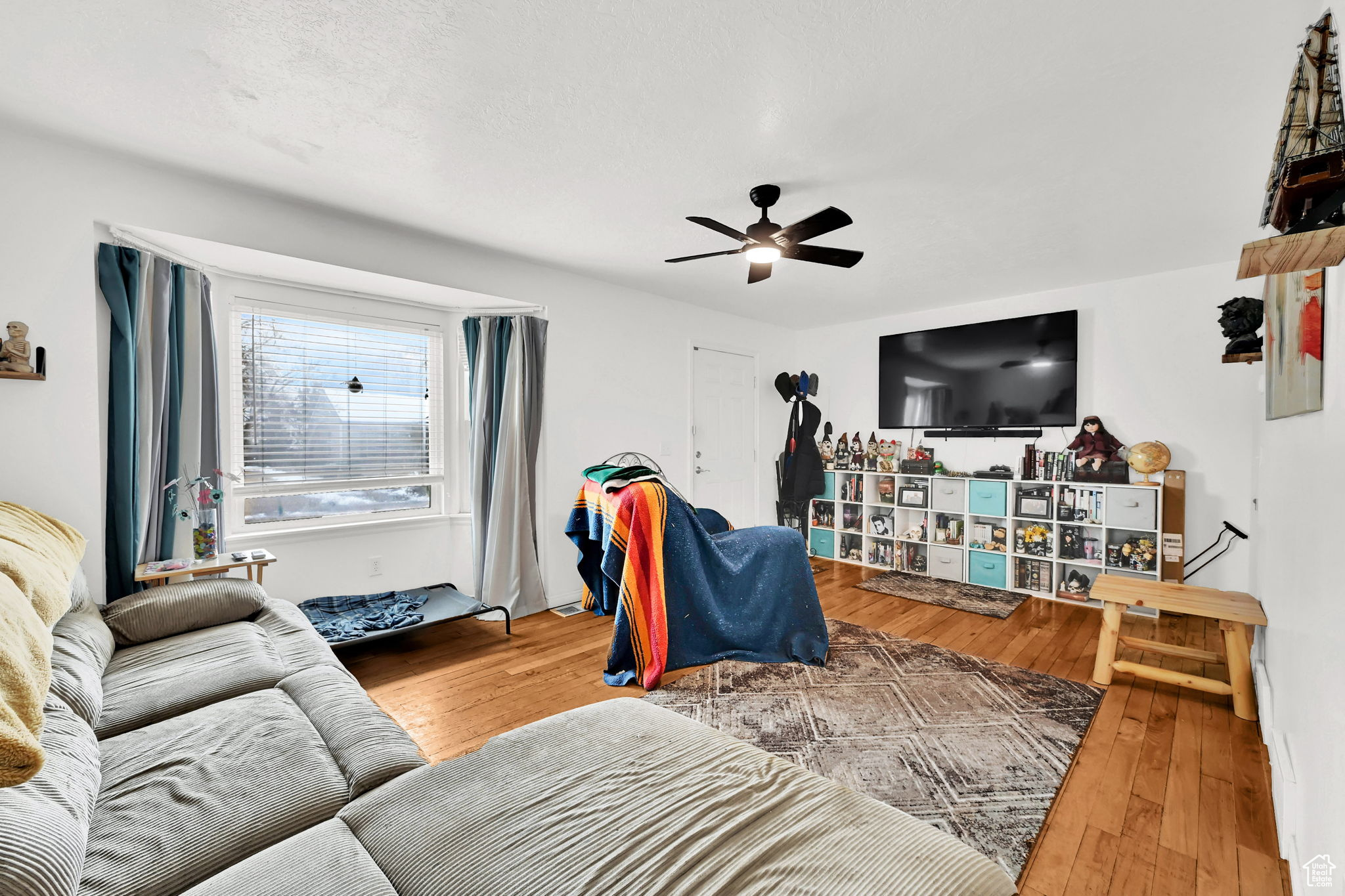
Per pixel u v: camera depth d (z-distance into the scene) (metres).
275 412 3.32
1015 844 1.71
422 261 3.34
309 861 1.02
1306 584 1.53
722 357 5.34
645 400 4.64
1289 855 1.58
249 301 3.20
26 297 2.22
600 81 1.88
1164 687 2.77
